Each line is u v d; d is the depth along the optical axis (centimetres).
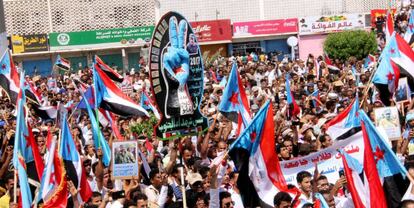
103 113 1936
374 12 5028
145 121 2155
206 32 5084
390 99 1886
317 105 2341
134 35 5038
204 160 1548
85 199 1388
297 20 5109
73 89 3069
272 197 1285
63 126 1400
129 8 5203
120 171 1387
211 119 2006
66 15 5200
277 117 1808
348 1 5391
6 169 1498
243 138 1280
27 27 5181
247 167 1285
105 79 1773
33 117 2139
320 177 1316
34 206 1223
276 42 5156
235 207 1370
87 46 5022
